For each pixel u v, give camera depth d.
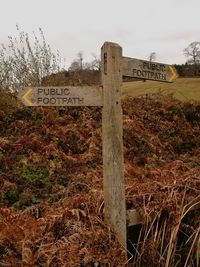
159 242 3.97
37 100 4.00
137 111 9.63
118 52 3.98
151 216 4.00
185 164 7.11
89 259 3.42
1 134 7.75
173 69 4.54
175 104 10.44
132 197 4.20
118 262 3.58
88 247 3.52
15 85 9.45
